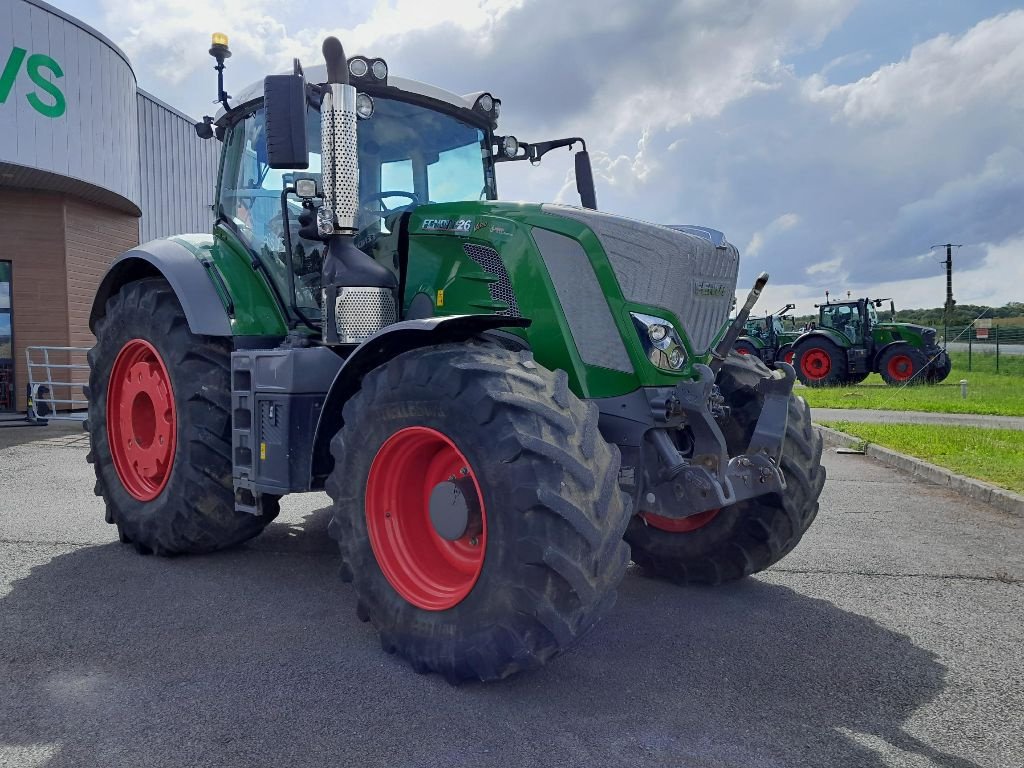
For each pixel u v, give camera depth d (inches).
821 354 874.1
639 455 132.6
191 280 172.6
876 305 880.3
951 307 1829.5
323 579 163.2
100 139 502.3
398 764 91.0
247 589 155.9
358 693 109.2
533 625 103.1
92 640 128.1
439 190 174.2
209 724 100.1
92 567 170.2
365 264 142.3
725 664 122.9
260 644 127.0
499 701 107.6
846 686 115.5
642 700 109.0
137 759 91.7
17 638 128.7
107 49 509.0
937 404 594.2
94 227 544.7
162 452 178.7
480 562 111.5
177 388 170.1
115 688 110.4
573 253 132.8
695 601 155.3
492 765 91.0
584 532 102.3
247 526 173.9
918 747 97.7
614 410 133.1
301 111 133.0
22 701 106.3
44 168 461.7
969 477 282.0
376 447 121.1
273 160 132.4
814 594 160.6
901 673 120.5
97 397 196.9
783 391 140.9
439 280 145.9
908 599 157.3
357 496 123.9
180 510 167.8
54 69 466.3
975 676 119.8
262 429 147.1
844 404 605.9
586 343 132.6
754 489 135.0
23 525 208.8
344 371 128.0
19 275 505.4
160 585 157.9
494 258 138.8
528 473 103.1
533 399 107.7
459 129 179.6
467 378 110.5
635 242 134.9
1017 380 904.3
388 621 119.7
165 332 175.3
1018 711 108.2
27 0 449.1
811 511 155.4
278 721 101.0
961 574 175.3
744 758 93.8
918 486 289.3
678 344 135.9
